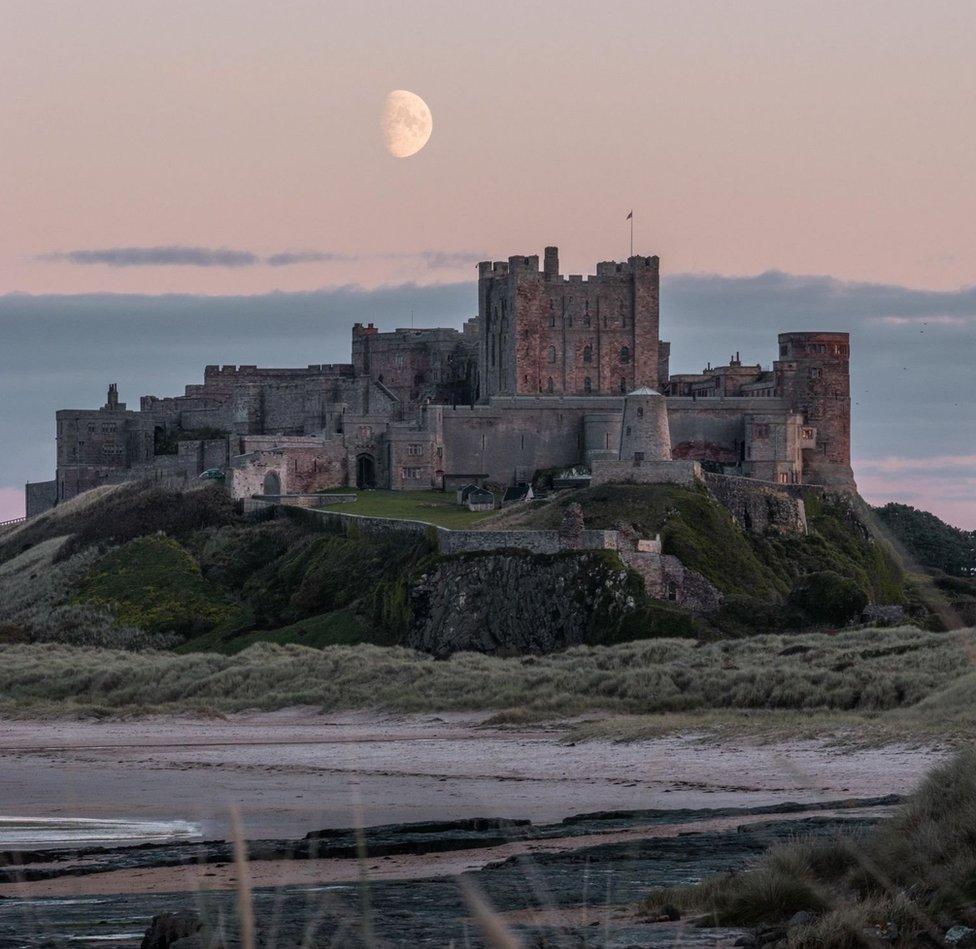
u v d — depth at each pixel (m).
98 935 66.94
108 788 174.50
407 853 106.19
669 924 64.00
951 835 64.88
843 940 54.81
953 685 197.62
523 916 67.62
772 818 113.62
